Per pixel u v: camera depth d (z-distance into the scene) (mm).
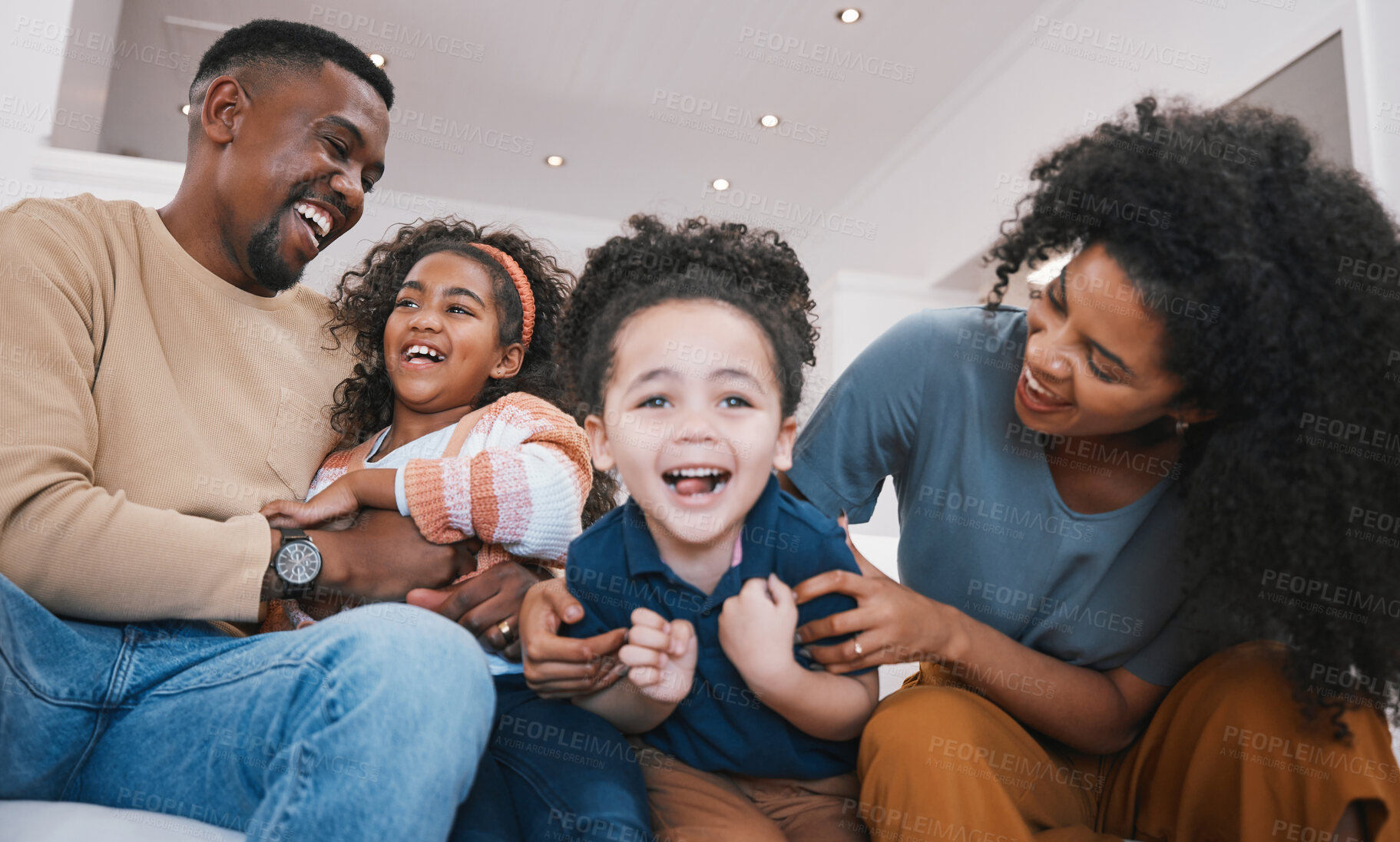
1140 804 988
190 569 885
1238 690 895
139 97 3412
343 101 1226
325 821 644
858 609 916
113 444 1011
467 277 1268
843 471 1129
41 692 779
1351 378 902
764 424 960
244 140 1178
